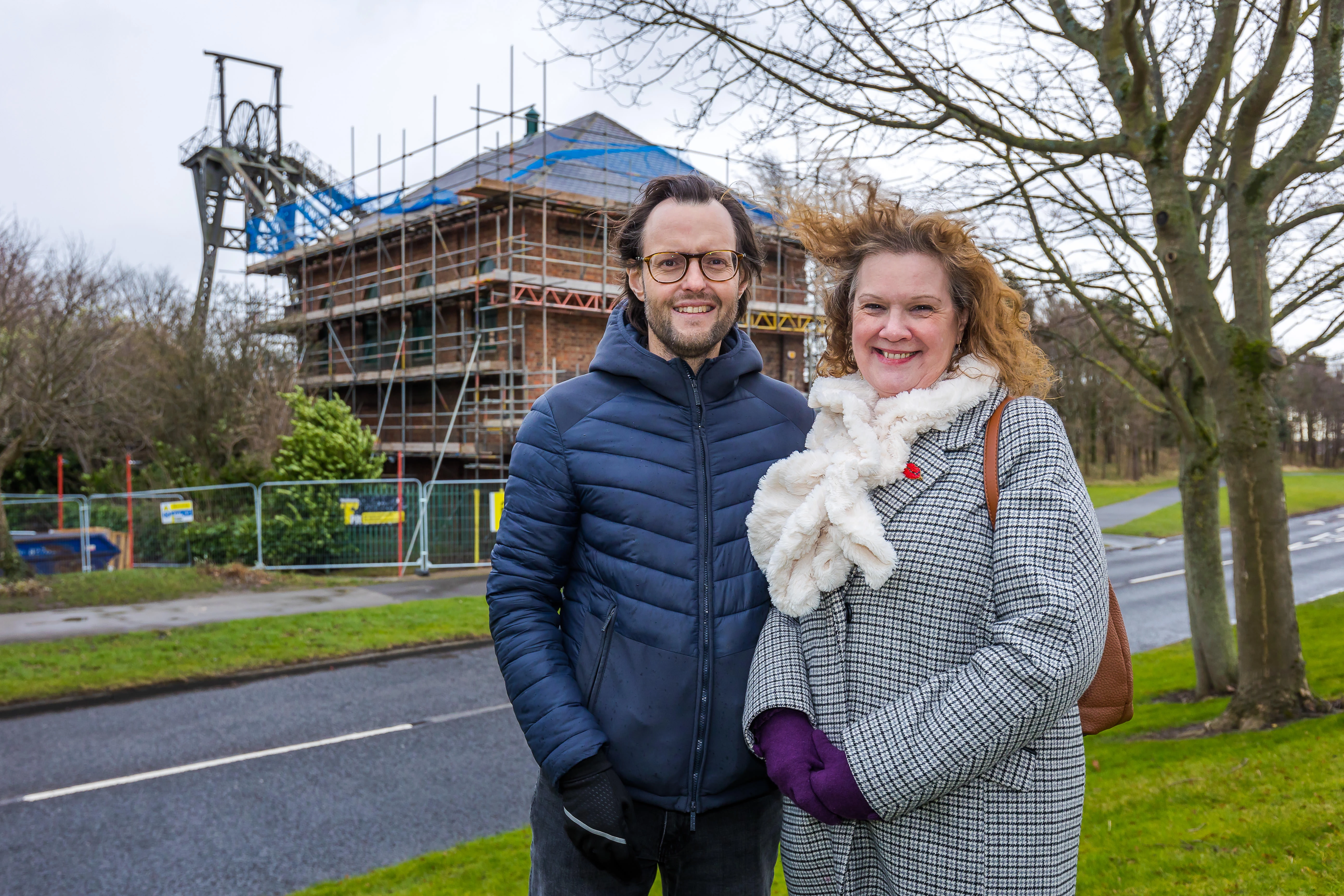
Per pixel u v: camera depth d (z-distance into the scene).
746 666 1.92
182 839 4.99
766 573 1.76
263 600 12.60
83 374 15.19
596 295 22.34
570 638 2.01
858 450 1.66
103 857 4.75
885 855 1.60
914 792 1.42
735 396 2.10
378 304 24.61
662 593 1.92
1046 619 1.37
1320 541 25.41
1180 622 13.67
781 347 24.41
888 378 1.72
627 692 1.90
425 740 6.82
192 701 7.88
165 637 9.86
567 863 1.98
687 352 2.02
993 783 1.51
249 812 5.39
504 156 24.86
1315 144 5.62
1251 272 6.06
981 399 1.66
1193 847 3.63
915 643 1.57
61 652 9.07
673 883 2.01
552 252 22.02
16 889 4.38
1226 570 18.78
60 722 7.25
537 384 21.86
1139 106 5.32
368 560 15.71
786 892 3.71
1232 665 7.73
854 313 1.79
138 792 5.72
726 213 2.05
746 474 2.02
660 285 2.00
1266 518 6.12
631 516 1.95
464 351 22.97
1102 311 7.89
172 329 22.73
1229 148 6.33
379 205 25.36
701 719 1.89
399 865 4.41
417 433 25.66
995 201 6.12
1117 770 5.28
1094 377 29.48
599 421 2.03
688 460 1.99
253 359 23.08
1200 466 7.79
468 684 8.48
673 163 20.64
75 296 14.28
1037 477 1.50
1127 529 27.92
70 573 13.84
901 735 1.43
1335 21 5.42
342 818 5.30
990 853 1.50
